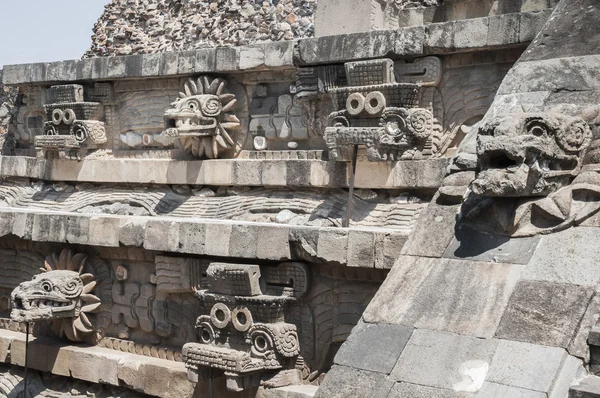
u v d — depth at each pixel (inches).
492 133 254.1
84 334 462.6
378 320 254.2
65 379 466.9
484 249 256.4
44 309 439.2
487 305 241.1
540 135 251.8
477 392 221.6
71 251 460.4
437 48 391.2
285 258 369.7
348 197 425.1
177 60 480.4
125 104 522.0
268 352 371.9
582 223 249.0
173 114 458.3
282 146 464.1
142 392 423.8
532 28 363.6
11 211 473.7
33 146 580.7
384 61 399.9
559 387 215.9
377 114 402.9
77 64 524.1
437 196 281.4
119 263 448.5
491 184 249.1
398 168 407.5
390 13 455.8
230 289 381.4
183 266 406.6
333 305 370.3
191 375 386.3
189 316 420.2
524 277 242.8
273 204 448.8
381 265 339.0
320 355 374.9
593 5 305.9
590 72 280.8
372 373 239.6
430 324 245.0
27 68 549.3
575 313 228.2
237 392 387.5
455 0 446.3
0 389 484.4
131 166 510.0
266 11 587.5
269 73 463.2
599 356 221.3
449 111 402.6
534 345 226.2
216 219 440.8
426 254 265.9
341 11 449.4
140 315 439.8
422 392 228.4
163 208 491.2
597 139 262.8
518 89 290.0
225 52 462.9
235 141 479.2
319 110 442.0
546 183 252.2
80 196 535.2
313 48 425.1
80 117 527.2
